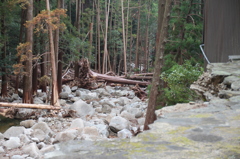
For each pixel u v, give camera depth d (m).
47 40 14.54
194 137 1.79
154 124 2.14
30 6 11.79
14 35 15.77
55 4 18.61
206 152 1.50
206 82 4.67
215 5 6.50
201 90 4.72
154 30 34.69
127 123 8.27
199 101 5.02
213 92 4.29
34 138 6.99
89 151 1.49
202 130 1.96
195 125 2.12
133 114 10.45
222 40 6.28
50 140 7.10
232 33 6.00
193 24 10.50
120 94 16.86
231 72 4.34
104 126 8.30
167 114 2.58
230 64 5.12
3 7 12.08
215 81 4.38
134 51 37.09
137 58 32.88
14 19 15.53
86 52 18.20
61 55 15.88
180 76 6.64
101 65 32.59
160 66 6.36
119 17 35.00
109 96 16.50
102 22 31.81
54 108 10.73
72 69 24.50
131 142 1.68
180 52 10.69
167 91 7.01
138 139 1.75
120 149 1.53
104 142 1.67
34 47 14.62
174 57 10.54
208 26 6.71
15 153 5.88
